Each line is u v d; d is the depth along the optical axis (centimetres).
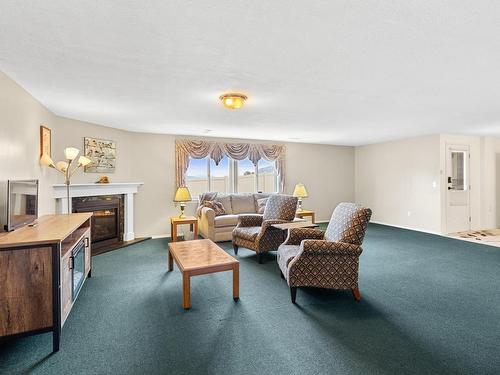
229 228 520
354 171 786
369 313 244
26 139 310
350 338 206
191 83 284
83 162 390
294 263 262
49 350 192
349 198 781
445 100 342
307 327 221
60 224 261
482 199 637
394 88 299
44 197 371
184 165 584
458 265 380
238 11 164
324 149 747
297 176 714
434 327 221
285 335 210
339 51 214
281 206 439
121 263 388
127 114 414
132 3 156
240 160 651
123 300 269
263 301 268
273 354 187
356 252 263
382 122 470
